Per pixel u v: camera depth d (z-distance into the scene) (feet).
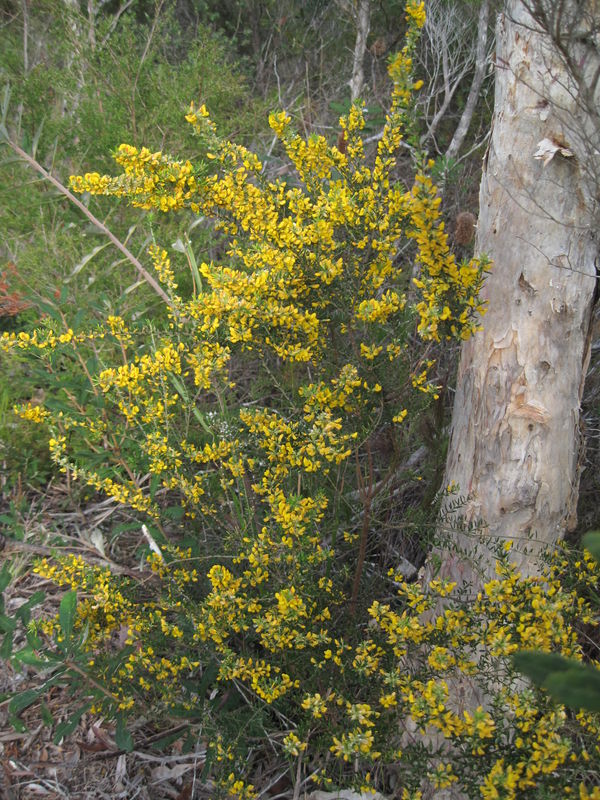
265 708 6.47
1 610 6.06
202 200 6.11
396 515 8.23
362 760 6.20
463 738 4.73
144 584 7.30
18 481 8.89
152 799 6.21
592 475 7.75
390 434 6.52
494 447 6.08
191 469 7.12
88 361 7.80
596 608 6.08
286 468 6.20
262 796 6.15
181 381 7.63
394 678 5.16
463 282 4.93
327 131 14.12
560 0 4.98
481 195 6.36
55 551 6.37
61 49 11.87
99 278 9.66
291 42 16.25
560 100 5.59
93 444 8.39
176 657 6.34
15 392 9.74
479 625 5.32
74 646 5.75
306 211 5.91
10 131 10.50
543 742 4.44
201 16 17.21
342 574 6.79
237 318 5.75
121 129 10.57
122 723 5.80
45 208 10.48
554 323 5.90
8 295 9.20
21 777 6.33
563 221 5.79
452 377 8.58
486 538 6.06
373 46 13.19
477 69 10.78
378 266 5.84
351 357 6.04
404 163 12.10
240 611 5.96
